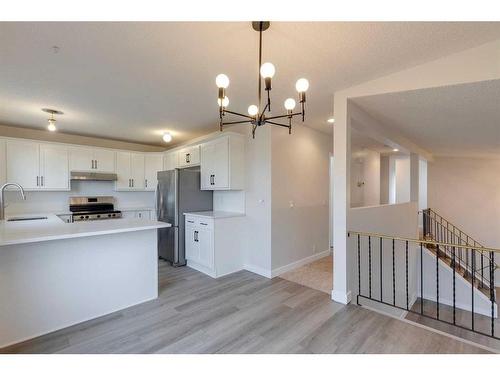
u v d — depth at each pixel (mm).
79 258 2432
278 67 2271
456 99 2502
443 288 5035
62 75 2418
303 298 2926
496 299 4730
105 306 2572
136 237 2809
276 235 3775
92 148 4934
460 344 2031
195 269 4031
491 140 4367
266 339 2111
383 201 7781
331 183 5402
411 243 4957
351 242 2875
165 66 2254
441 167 6664
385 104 2766
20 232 2266
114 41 1876
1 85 2641
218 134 4430
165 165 5617
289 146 4004
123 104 3225
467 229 6387
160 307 2715
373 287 3420
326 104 3160
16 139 4133
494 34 1846
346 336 2146
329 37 1847
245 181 4070
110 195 5418
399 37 1859
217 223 3695
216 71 2346
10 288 2094
